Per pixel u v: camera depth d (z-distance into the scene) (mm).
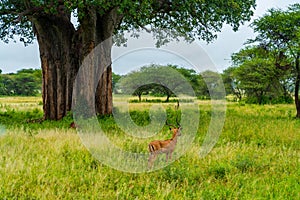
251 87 34719
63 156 7500
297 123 15070
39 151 7676
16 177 5941
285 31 18969
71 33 15391
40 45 15469
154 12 15133
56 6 12742
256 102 36281
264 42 20234
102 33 14492
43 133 10180
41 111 19953
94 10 14062
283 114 20250
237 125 12922
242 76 35500
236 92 42094
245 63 32406
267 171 7027
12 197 5355
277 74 24750
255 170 7141
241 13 16156
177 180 6230
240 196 5695
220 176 6719
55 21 15031
